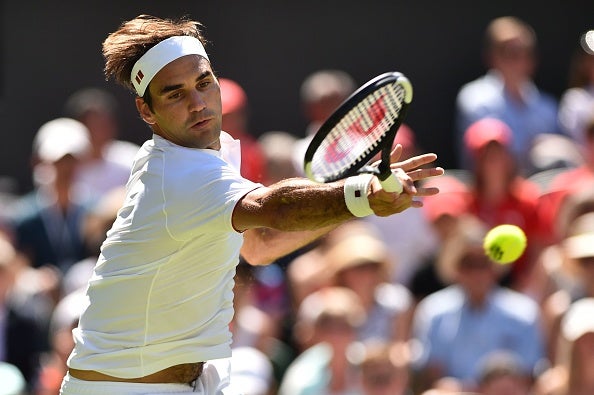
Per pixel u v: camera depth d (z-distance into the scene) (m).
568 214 30.25
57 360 26.86
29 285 30.88
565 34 40.84
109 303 14.75
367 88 12.58
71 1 39.75
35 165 35.97
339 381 26.52
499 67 37.12
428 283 31.05
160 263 14.32
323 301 27.97
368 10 40.22
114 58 14.95
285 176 34.06
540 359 28.48
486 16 40.34
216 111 14.64
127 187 14.80
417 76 40.38
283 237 16.45
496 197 32.03
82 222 33.44
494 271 28.70
